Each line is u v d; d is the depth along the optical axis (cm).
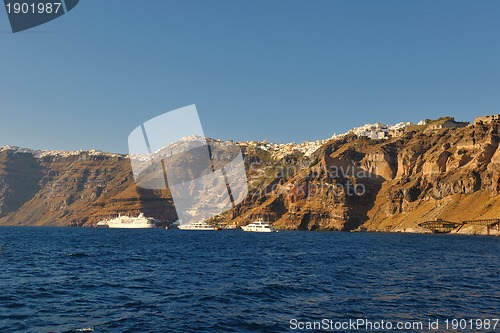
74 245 11700
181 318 3153
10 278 4903
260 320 3138
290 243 14500
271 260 7681
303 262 7362
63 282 4684
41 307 3444
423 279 5381
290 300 3878
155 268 6106
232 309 3469
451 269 6656
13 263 6406
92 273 5475
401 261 7906
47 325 2919
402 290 4488
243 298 3912
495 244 15688
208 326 2959
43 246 10962
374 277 5475
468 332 2898
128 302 3684
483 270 6612
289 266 6662
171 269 6009
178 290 4266
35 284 4512
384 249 11694
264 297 3981
